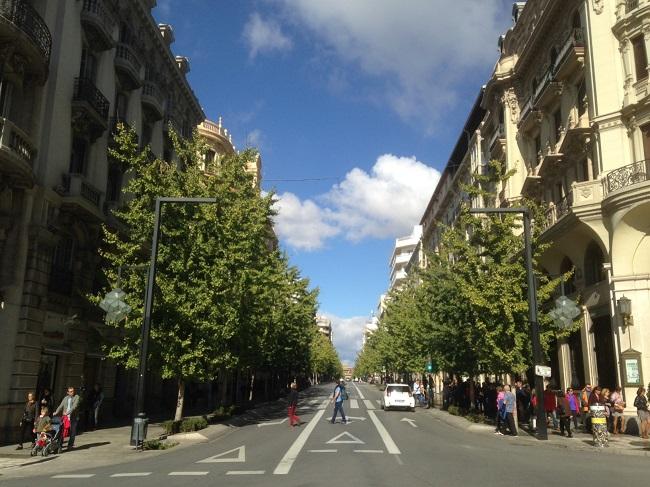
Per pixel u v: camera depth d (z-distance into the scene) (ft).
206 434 57.31
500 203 110.32
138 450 46.93
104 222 73.41
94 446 50.01
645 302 63.00
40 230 59.72
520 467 36.68
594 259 74.23
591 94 73.77
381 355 194.29
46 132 63.16
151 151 92.94
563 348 82.64
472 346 72.84
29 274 59.00
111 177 81.92
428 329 93.81
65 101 67.26
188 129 117.80
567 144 79.00
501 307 64.13
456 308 76.18
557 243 78.23
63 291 65.77
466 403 95.66
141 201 60.64
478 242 71.31
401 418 85.76
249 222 72.54
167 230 61.21
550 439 55.77
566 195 79.51
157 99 94.27
